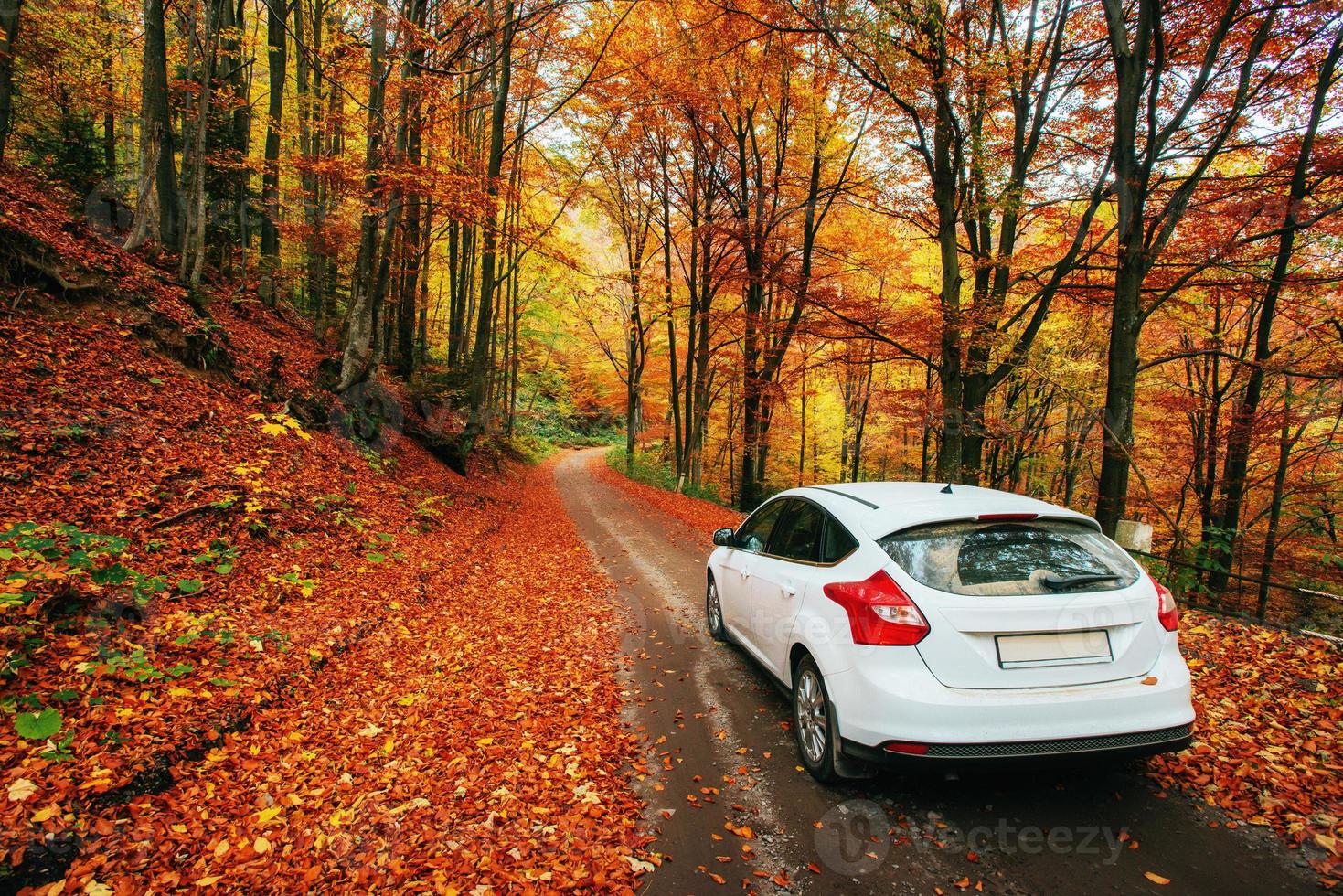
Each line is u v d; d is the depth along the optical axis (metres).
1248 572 13.12
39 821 2.54
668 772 3.54
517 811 3.10
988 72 9.70
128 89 15.74
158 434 6.90
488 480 18.58
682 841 2.89
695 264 21.53
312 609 5.57
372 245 12.22
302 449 9.32
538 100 17.97
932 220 13.42
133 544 5.12
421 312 22.66
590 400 50.00
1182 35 9.40
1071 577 3.04
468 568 8.80
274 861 2.66
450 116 12.25
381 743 3.79
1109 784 3.25
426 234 20.31
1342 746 3.40
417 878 2.60
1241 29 9.02
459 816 3.05
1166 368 16.47
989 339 11.12
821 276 15.63
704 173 21.16
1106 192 9.85
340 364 13.26
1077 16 10.67
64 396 6.39
